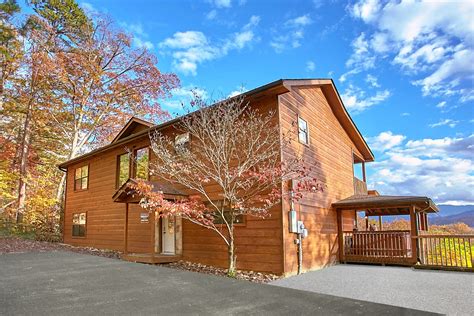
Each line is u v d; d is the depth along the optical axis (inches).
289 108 349.1
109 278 234.4
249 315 153.1
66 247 520.4
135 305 167.2
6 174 706.2
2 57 698.2
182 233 384.2
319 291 232.8
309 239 352.2
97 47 807.1
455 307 189.3
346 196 489.1
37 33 716.7
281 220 301.4
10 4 680.4
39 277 236.5
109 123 821.2
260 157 308.3
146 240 429.4
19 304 165.9
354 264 406.0
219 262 341.4
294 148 346.6
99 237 517.7
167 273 255.9
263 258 307.6
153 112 845.2
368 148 591.5
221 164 320.5
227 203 333.4
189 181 346.3
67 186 625.9
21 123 802.8
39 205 705.6
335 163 465.4
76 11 784.9
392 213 513.0
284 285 255.8
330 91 443.5
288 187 321.4
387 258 387.5
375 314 159.3
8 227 664.4
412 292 229.3
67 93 780.6
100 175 537.6
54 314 150.8
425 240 377.7
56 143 862.5
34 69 705.6
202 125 328.2
